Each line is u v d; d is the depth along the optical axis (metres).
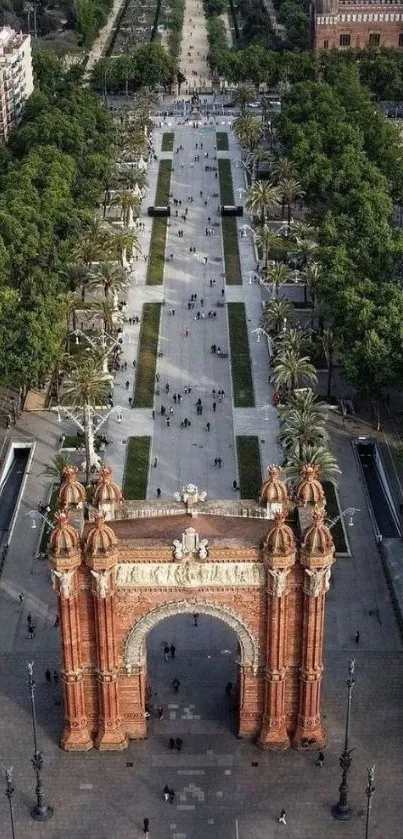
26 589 154.50
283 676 122.19
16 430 196.25
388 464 184.12
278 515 113.56
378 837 115.00
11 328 194.88
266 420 199.75
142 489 177.12
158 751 126.56
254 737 127.75
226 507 122.88
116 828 116.56
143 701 126.62
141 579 116.75
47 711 132.38
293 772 123.50
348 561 160.00
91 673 123.69
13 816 118.00
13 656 141.38
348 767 117.88
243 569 116.44
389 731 128.75
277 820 117.44
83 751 126.25
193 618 148.12
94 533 113.88
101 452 188.38
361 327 193.50
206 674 138.38
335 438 193.25
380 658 140.50
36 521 168.75
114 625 119.62
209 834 115.75
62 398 183.75
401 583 155.12
